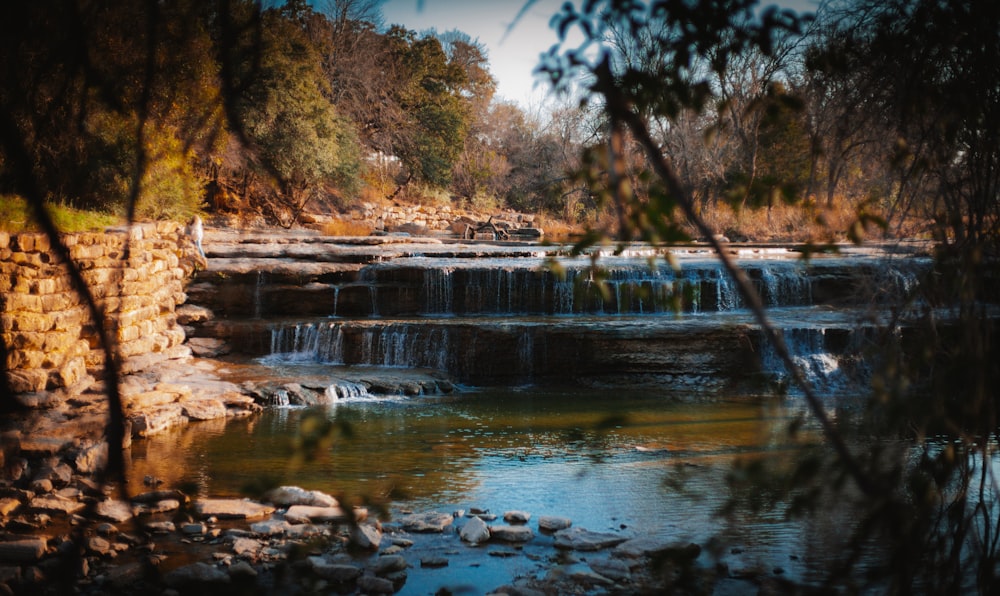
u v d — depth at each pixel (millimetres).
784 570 5492
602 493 8203
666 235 1561
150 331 14648
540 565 6203
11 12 1902
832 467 2678
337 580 5707
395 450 10203
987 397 2758
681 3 1742
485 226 37906
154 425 10977
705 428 11398
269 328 16719
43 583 5488
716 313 18750
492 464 9508
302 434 2189
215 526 7086
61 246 1625
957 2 2506
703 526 6898
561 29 1624
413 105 46281
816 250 2650
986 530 3496
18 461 8398
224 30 1908
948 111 2680
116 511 7207
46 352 10836
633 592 5512
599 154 1842
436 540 6812
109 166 13719
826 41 2637
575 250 1852
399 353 16234
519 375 15781
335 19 41250
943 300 2820
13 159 1585
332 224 33812
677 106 1853
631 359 15539
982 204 2775
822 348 15164
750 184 2285
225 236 23141
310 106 31688
